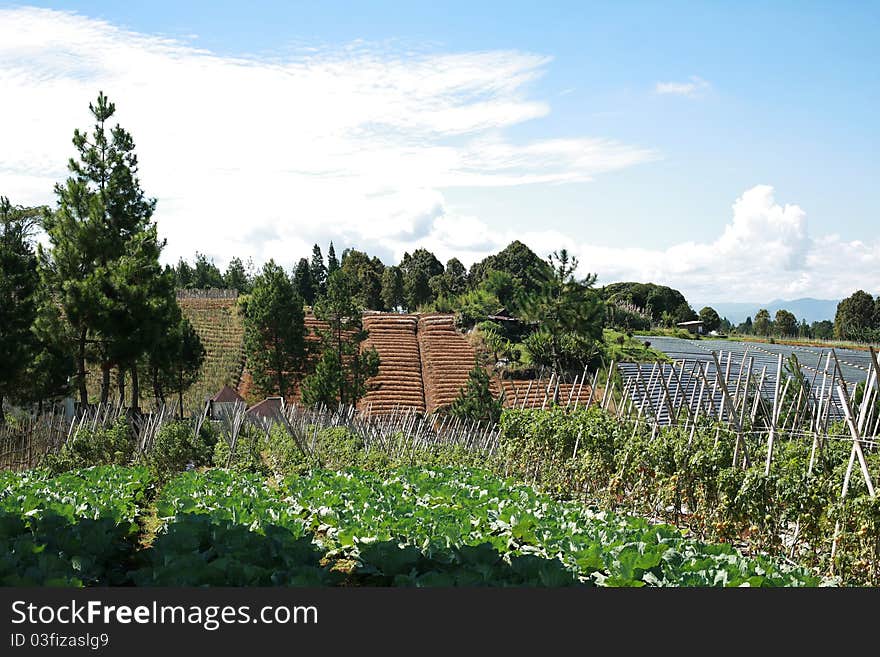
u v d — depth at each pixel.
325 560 8.65
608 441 13.35
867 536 7.91
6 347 23.22
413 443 20.50
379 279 77.25
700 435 12.42
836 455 11.66
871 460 10.03
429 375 44.34
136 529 9.55
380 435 21.67
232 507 9.45
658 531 8.36
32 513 8.81
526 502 10.80
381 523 8.51
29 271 25.28
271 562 7.30
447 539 7.66
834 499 8.77
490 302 54.88
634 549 7.29
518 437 16.84
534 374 40.47
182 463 17.36
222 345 50.56
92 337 27.11
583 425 14.39
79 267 27.09
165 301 27.75
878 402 15.21
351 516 9.19
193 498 10.55
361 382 35.50
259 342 39.41
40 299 26.42
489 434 24.02
